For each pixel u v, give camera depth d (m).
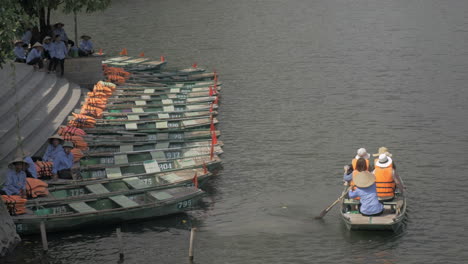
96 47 68.38
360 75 53.91
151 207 27.02
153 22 83.94
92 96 43.28
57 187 28.22
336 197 30.12
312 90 49.59
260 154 36.12
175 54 64.75
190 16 88.06
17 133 33.03
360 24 79.44
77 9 44.34
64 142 31.52
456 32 72.19
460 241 25.80
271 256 24.91
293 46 67.06
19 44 45.12
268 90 50.12
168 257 24.95
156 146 34.50
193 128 39.28
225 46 68.12
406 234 26.38
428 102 45.34
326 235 26.42
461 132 38.78
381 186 27.22
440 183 31.44
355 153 35.81
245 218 28.19
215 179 32.69
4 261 24.28
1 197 25.12
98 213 26.20
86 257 24.80
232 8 94.88
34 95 39.38
